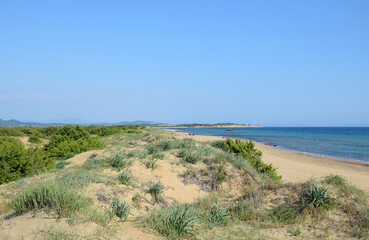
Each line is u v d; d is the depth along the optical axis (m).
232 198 8.99
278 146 46.88
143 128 83.94
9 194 8.89
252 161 14.68
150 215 6.36
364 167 23.56
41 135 42.16
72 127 31.36
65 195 6.29
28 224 5.29
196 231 5.61
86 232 4.91
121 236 5.00
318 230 5.86
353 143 54.06
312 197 6.86
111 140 30.45
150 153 14.84
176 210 6.16
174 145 16.56
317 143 54.31
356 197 7.11
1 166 13.12
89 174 9.63
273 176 13.52
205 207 7.72
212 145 18.88
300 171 19.67
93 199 7.29
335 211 6.58
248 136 85.56
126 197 8.03
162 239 5.11
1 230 5.04
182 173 11.57
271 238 5.42
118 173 10.52
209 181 11.16
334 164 25.31
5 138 24.12
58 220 5.48
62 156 20.72
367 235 5.46
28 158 14.18
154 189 8.91
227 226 6.17
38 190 6.52
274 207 7.14
